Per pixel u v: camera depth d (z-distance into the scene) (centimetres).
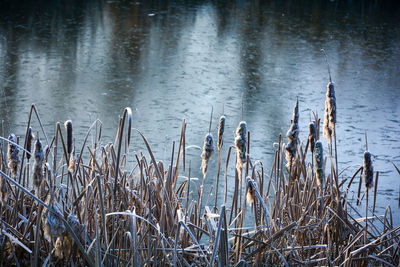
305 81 1226
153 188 328
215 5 2689
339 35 1934
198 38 1759
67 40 1628
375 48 1698
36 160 235
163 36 1767
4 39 1597
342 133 842
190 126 841
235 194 319
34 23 1925
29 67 1243
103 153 353
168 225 311
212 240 289
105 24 1978
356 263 314
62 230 233
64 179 492
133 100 992
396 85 1216
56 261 282
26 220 297
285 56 1519
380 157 725
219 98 1037
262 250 288
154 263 272
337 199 327
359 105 1031
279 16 2398
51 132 763
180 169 628
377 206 525
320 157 284
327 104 316
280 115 935
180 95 1045
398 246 321
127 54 1455
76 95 1006
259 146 743
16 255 292
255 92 1102
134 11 2362
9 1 2461
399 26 2205
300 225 340
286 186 378
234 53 1534
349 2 3048
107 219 307
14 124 798
